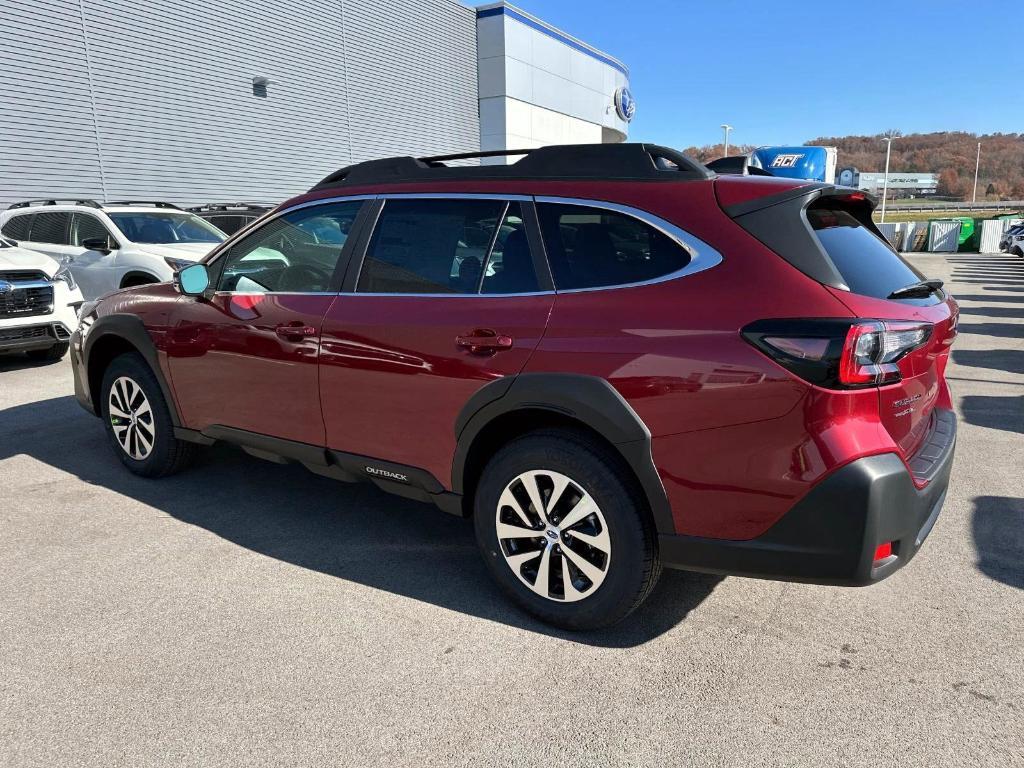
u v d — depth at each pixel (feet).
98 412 14.71
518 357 8.35
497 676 7.89
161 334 12.47
